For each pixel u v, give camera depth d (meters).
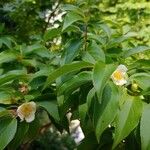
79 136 1.88
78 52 0.50
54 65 0.57
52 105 0.46
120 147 0.45
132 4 1.06
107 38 0.59
